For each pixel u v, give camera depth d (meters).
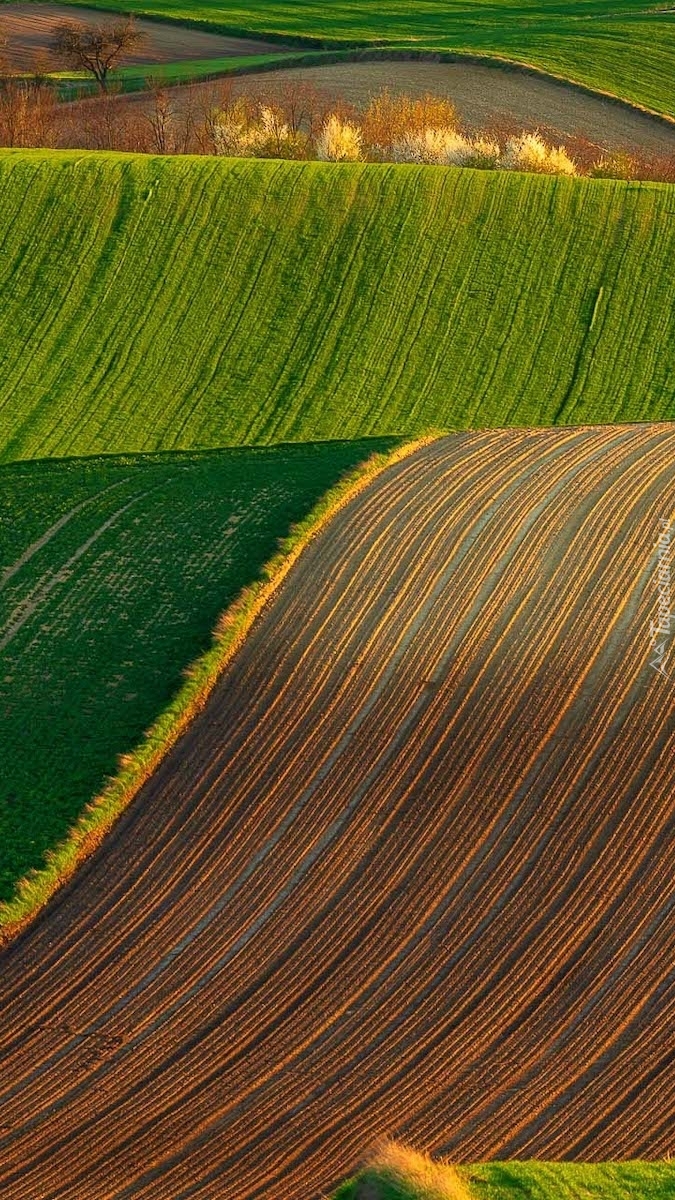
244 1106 24.78
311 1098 24.97
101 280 61.44
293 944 28.31
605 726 34.16
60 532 43.34
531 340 59.16
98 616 38.41
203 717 34.28
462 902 29.34
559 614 38.03
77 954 28.00
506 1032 26.42
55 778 32.28
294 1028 26.45
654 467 46.78
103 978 27.48
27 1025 26.44
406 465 47.00
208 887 29.58
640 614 38.09
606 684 35.50
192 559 40.81
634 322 60.38
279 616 37.78
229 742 33.47
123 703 34.75
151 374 56.53
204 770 32.66
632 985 27.45
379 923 28.81
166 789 32.16
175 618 37.97
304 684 35.25
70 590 39.81
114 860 30.28
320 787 32.19
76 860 30.22
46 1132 24.19
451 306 60.75
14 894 29.00
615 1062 25.80
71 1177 23.33
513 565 40.19
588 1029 26.48
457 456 47.97
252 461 48.59
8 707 34.94
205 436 52.38
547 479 45.69
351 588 38.97
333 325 59.50
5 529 43.78
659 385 56.66
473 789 32.25
